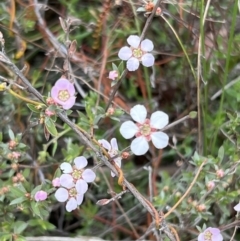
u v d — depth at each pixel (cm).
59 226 28
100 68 28
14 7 27
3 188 23
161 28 29
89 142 20
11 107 27
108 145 21
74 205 21
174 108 30
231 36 25
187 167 28
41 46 28
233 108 28
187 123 29
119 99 29
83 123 23
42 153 26
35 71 27
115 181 28
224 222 26
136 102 29
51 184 23
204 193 24
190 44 28
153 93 30
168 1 27
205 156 27
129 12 27
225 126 27
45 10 28
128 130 19
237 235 27
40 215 22
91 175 21
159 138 19
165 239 23
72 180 20
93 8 29
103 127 28
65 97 19
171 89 30
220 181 24
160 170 29
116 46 29
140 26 29
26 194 22
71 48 22
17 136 23
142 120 19
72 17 27
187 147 28
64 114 20
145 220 28
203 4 26
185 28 28
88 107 23
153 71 28
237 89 27
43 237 25
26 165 25
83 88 29
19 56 27
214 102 29
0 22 27
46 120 19
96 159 24
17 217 26
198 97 26
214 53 28
